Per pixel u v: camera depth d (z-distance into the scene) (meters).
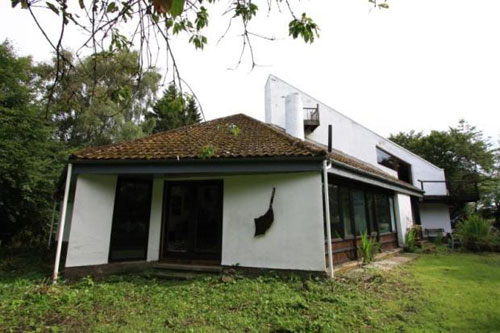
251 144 7.26
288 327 3.56
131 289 5.13
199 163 6.30
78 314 3.98
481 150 25.17
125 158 6.30
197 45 2.86
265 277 5.82
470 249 11.68
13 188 10.70
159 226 7.05
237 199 6.55
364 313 4.12
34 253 10.34
